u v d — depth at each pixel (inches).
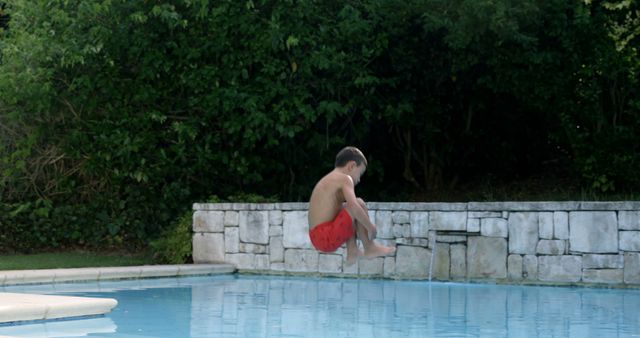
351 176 293.0
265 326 288.8
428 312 330.0
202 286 439.2
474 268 452.8
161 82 590.2
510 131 641.0
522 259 441.1
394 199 636.7
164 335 267.6
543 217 436.8
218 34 568.7
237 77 577.0
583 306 350.6
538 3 513.0
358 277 484.7
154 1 571.8
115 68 577.3
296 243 502.6
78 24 564.4
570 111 550.3
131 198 600.4
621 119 559.5
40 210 585.0
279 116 568.7
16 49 551.2
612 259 419.5
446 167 657.0
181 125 571.5
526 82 546.0
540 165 651.5
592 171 555.5
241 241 524.4
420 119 609.3
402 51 576.4
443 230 461.1
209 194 613.3
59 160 602.2
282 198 625.0
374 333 273.9
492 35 534.9
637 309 340.2
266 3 573.3
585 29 527.8
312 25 575.8
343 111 563.8
